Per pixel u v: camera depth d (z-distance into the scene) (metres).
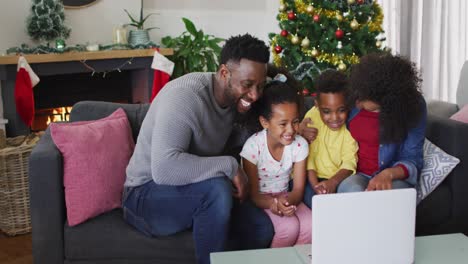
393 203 1.41
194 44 4.09
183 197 1.82
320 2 3.03
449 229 2.31
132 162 1.99
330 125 2.15
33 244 1.95
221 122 1.95
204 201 1.80
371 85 1.98
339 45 2.97
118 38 3.81
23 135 3.33
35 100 3.69
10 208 2.81
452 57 4.67
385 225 1.41
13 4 3.48
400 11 4.66
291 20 3.05
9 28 3.49
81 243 1.93
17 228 2.86
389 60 2.00
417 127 2.10
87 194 1.96
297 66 3.04
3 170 2.75
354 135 2.15
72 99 3.84
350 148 2.15
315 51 2.96
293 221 1.97
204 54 4.15
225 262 1.48
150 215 1.87
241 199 1.91
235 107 1.94
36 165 1.91
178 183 1.81
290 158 2.07
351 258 1.41
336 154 2.16
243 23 4.65
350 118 2.17
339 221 1.38
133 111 2.31
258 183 2.07
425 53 4.69
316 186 2.04
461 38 4.64
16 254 2.64
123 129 2.17
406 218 1.43
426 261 1.49
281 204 1.95
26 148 2.80
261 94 1.92
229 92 1.86
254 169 2.04
